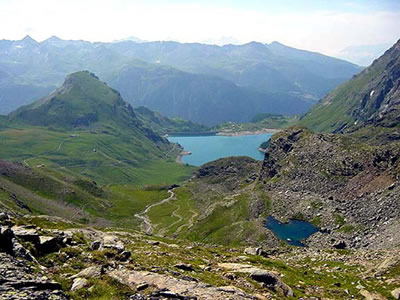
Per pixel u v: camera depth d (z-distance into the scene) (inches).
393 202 6309.1
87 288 1167.0
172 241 4042.8
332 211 7342.5
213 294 1267.2
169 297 1181.7
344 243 5984.3
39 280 1065.5
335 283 2450.8
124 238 3043.8
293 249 5187.0
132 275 1369.3
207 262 2194.9
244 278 1771.7
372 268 2866.6
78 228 3088.1
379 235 5625.0
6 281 1008.2
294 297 1790.1
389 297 2154.3
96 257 1579.7
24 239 1545.3
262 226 7785.4
